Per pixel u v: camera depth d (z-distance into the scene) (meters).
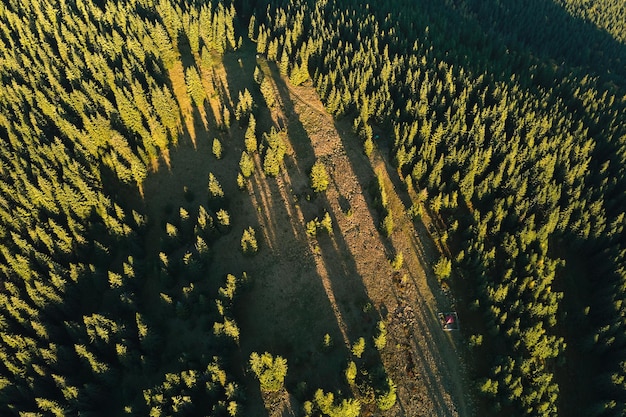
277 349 75.44
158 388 67.19
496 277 80.19
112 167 94.00
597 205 86.56
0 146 92.00
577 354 78.69
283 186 92.19
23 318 74.94
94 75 102.62
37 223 83.62
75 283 80.50
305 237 86.38
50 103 100.88
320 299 80.12
